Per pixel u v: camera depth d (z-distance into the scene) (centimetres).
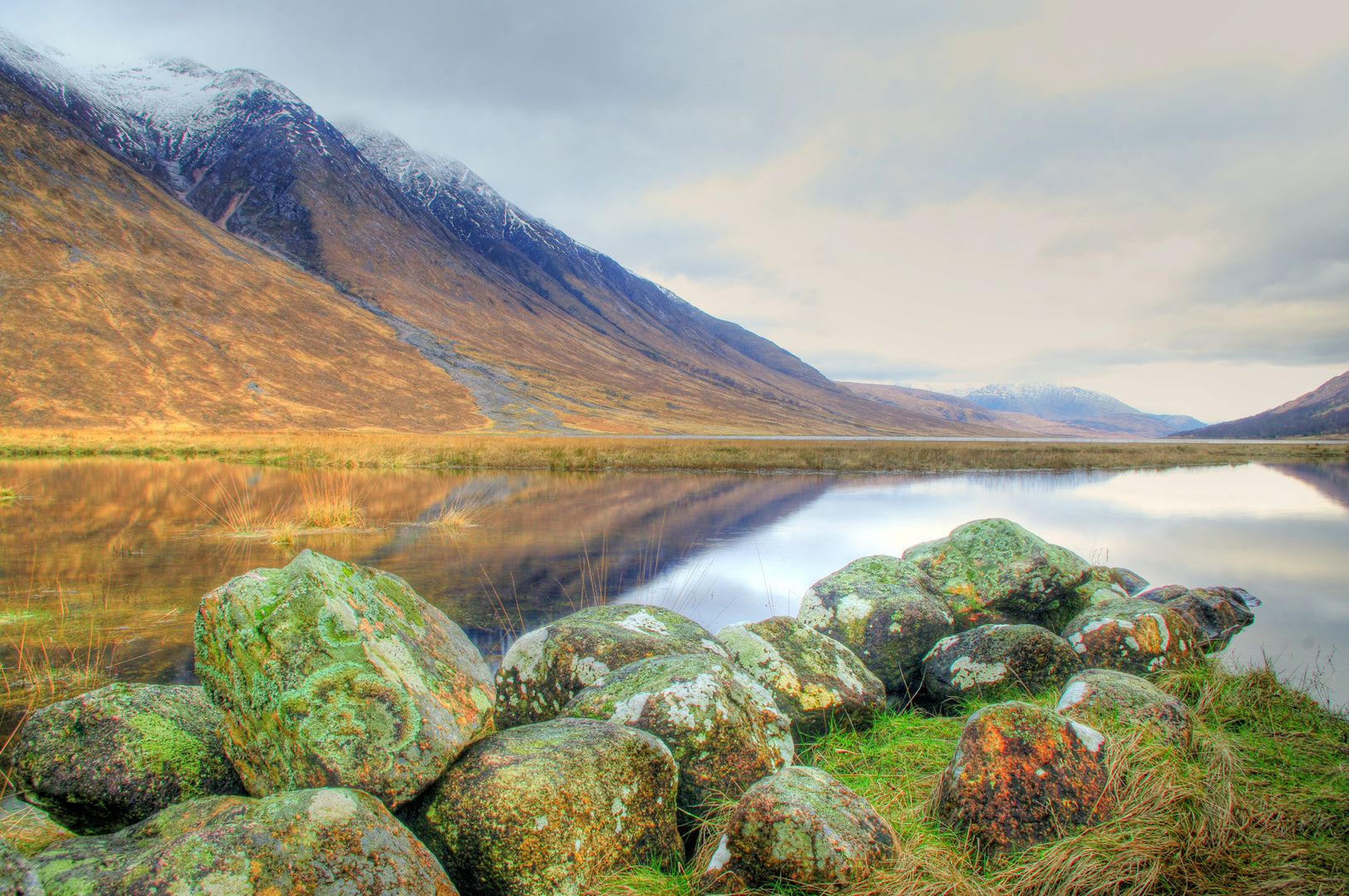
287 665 286
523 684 460
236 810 235
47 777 303
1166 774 358
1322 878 305
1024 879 298
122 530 1327
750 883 285
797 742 458
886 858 295
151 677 574
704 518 1644
